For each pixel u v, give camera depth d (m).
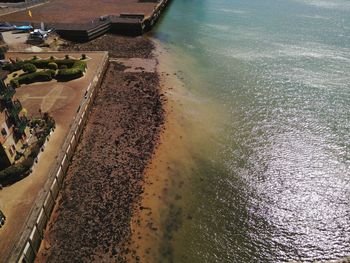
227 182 40.12
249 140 47.16
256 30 91.31
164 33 90.00
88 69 61.56
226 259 31.67
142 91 58.38
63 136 42.81
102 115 51.50
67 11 102.38
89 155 43.12
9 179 34.94
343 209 36.50
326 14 103.12
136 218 34.91
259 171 41.75
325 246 32.81
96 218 34.59
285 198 38.00
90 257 30.89
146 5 109.38
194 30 92.62
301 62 70.50
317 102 55.75
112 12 100.56
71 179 39.31
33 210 31.48
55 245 31.84
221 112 53.56
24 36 77.50
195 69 68.44
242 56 74.69
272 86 61.25
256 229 34.53
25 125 39.19
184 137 47.41
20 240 28.59
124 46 79.44
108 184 38.75
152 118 51.03
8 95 35.94
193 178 40.56
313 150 44.94
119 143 45.44
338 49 76.19
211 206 36.94
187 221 35.09
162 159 43.09
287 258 31.83
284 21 98.00
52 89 54.41
